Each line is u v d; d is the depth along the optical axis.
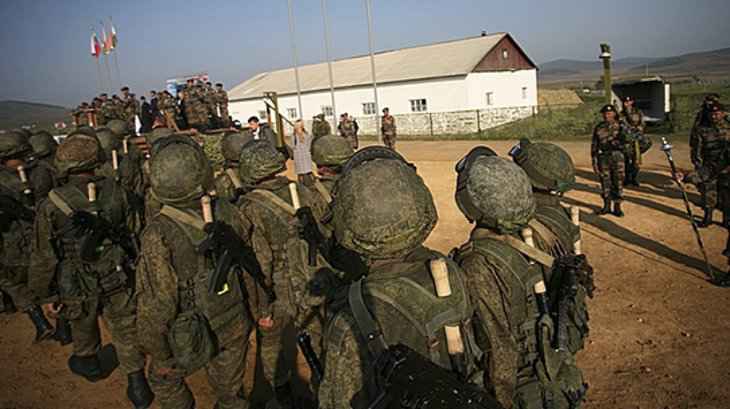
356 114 38.00
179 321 3.34
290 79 44.75
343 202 2.00
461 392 1.47
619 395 4.47
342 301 2.05
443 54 37.28
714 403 4.22
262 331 4.48
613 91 24.19
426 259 2.05
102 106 19.58
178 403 3.70
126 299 4.66
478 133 29.23
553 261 2.66
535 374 2.71
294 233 3.97
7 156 6.34
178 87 21.27
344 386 1.85
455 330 1.86
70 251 4.56
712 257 7.31
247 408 3.91
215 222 3.53
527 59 38.34
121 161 8.20
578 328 2.79
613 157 9.44
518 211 2.59
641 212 9.73
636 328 5.55
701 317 5.64
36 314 6.67
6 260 6.30
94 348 5.28
